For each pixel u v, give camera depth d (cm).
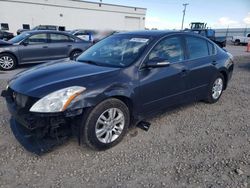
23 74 358
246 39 3120
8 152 318
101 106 314
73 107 289
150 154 326
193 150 339
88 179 274
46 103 283
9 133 366
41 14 4012
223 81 546
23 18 3888
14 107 316
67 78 316
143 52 369
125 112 344
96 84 312
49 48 989
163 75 384
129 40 412
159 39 393
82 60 410
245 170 296
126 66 354
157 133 386
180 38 431
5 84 670
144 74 360
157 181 273
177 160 314
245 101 564
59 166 295
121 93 329
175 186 265
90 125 309
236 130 407
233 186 267
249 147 352
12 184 263
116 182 270
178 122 430
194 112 480
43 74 338
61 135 300
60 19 4194
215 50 516
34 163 299
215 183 271
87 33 1988
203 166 302
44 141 305
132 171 290
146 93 364
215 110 496
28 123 286
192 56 447
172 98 413
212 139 373
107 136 330
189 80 437
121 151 332
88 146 322
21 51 935
